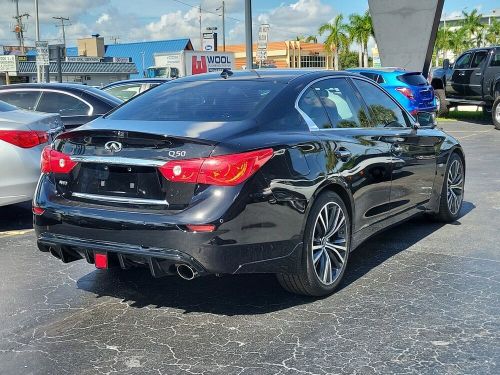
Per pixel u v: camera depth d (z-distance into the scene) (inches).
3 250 232.7
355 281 190.9
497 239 236.7
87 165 164.2
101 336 153.1
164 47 3223.4
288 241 159.5
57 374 133.6
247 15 632.4
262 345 146.2
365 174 191.0
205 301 176.4
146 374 133.0
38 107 344.2
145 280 195.5
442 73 829.8
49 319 164.4
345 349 143.1
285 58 3412.9
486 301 171.9
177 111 175.9
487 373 130.4
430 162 237.5
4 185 248.4
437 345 144.3
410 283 188.1
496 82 682.2
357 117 203.0
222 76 199.9
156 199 152.7
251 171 150.3
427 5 780.0
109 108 345.1
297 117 175.5
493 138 586.9
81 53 3321.9
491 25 2765.7
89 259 163.3
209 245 145.7
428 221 266.2
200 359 139.6
